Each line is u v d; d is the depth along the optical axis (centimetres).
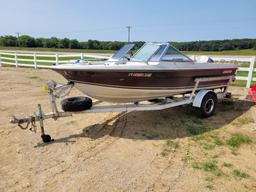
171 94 552
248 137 460
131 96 501
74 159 374
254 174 339
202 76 588
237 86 981
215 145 429
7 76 1199
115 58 543
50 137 437
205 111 565
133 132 485
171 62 516
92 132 483
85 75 439
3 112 611
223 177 331
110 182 317
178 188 307
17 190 301
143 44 548
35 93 831
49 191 299
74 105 447
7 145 420
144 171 343
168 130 497
